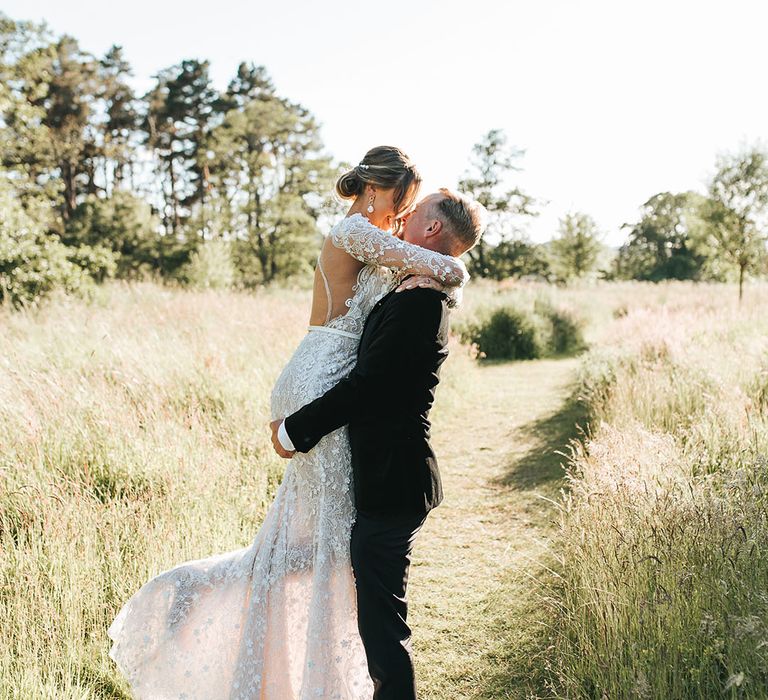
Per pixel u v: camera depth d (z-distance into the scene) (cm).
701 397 556
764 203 1540
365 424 209
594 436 572
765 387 565
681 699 226
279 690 220
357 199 231
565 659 274
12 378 515
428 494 213
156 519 361
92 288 1263
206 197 4391
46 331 804
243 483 459
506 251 4472
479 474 572
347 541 218
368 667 212
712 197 1591
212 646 227
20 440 429
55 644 265
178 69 4734
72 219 3759
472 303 1553
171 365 635
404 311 203
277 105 4488
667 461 372
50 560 310
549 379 1101
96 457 437
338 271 224
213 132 4300
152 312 1041
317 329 227
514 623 319
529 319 1451
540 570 372
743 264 1577
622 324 1234
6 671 242
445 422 768
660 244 5747
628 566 281
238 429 529
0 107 1614
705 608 254
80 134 4403
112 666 267
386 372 201
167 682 227
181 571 231
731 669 222
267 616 220
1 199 1210
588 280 3406
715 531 283
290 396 222
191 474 428
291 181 4159
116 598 299
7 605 285
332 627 216
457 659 293
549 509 464
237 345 768
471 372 1026
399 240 212
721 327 930
